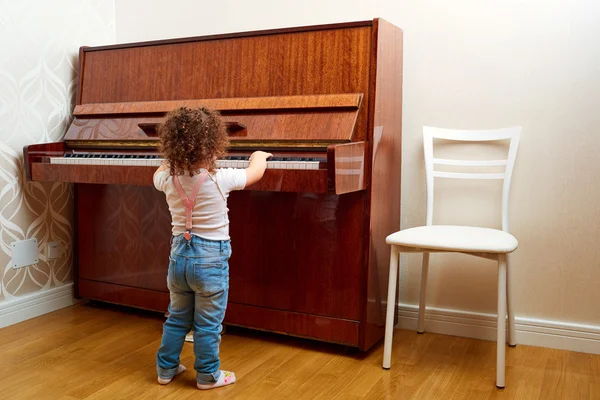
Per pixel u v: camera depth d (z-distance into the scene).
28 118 2.77
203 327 2.01
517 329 2.54
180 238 1.97
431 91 2.61
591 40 2.34
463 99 2.56
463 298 2.64
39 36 2.80
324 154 2.30
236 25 2.99
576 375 2.20
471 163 2.50
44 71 2.83
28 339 2.53
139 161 2.43
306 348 2.47
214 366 2.04
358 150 2.21
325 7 2.78
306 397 1.99
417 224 2.70
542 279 2.50
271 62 2.50
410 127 2.67
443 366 2.28
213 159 1.94
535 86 2.44
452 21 2.55
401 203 2.72
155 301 2.82
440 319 2.67
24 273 2.81
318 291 2.44
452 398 1.99
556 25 2.39
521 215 2.51
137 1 3.22
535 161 2.46
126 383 2.09
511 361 2.33
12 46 2.67
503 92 2.49
